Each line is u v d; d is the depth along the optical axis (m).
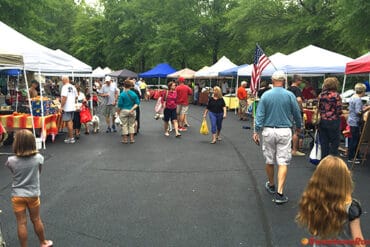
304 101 11.68
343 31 17.72
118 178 7.00
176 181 6.81
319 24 21.67
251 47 29.12
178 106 13.65
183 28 35.75
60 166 7.92
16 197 3.90
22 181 3.91
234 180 6.88
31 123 10.03
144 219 5.01
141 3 40.78
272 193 6.06
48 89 22.67
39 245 4.25
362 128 8.18
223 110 11.12
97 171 7.52
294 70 12.79
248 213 5.21
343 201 2.54
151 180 6.87
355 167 7.86
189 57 37.84
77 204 5.58
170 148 10.07
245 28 26.16
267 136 5.68
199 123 16.25
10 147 10.02
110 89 12.98
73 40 49.78
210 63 41.22
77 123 11.47
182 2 35.84
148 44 39.28
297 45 23.38
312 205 2.62
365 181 6.78
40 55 9.59
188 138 11.87
